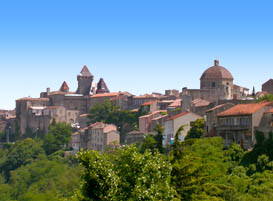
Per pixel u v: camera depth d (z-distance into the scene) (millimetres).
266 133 142500
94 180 81688
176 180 90312
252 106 154750
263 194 113750
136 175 83750
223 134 160625
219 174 121688
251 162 138000
